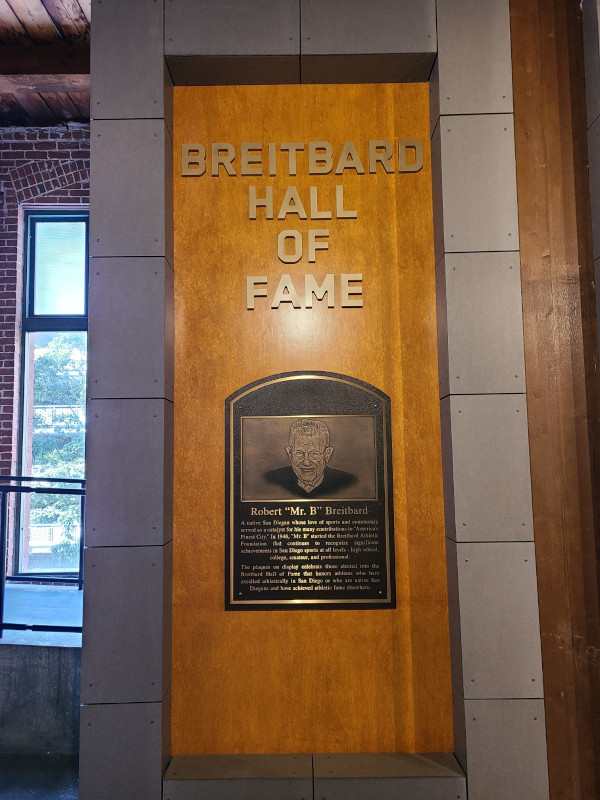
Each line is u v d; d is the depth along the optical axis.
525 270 2.78
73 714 3.84
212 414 2.90
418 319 2.93
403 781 2.56
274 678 2.79
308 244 2.96
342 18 2.85
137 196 2.79
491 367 2.72
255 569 2.83
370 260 2.96
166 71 2.89
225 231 2.96
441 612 2.81
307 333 2.93
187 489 2.86
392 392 2.90
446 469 2.79
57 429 6.43
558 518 2.68
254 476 2.86
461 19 2.86
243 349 2.92
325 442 2.88
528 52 2.87
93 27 2.85
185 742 2.77
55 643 3.90
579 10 2.88
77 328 6.44
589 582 2.65
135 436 2.69
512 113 2.82
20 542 6.25
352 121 3.02
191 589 2.82
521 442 2.70
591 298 2.77
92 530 2.65
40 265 6.51
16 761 3.75
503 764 2.57
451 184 2.80
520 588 2.64
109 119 2.82
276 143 3.00
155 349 2.73
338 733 2.78
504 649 2.62
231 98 3.02
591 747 2.58
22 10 4.85
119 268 2.76
